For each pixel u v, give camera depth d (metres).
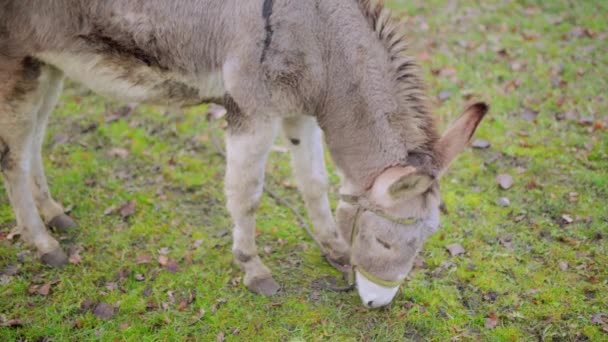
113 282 3.77
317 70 3.10
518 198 4.43
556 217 4.23
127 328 3.43
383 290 3.18
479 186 4.57
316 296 3.66
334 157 3.22
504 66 5.94
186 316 3.53
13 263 3.88
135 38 3.26
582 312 3.49
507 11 6.87
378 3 3.06
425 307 3.57
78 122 5.28
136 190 4.57
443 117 5.25
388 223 2.93
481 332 3.39
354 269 3.30
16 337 3.36
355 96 3.04
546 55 6.05
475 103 2.75
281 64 3.07
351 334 3.39
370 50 3.01
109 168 4.78
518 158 4.80
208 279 3.79
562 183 4.52
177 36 3.23
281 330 3.42
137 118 5.36
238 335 3.39
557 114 5.25
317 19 3.04
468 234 4.12
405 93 2.97
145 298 3.65
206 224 4.28
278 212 4.41
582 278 3.73
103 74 3.43
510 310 3.53
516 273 3.79
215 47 3.22
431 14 6.86
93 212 4.34
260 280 3.67
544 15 6.75
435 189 2.87
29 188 3.77
